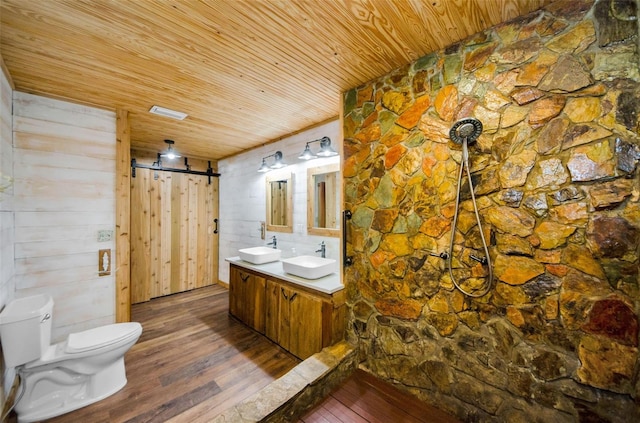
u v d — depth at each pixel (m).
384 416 1.66
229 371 2.21
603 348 1.19
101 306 2.42
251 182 4.14
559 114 1.30
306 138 3.18
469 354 1.58
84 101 2.34
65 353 1.79
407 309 1.86
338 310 2.20
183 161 4.54
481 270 1.54
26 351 1.66
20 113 2.09
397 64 1.87
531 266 1.37
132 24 1.42
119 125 2.54
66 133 2.29
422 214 1.79
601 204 1.20
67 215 2.28
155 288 4.14
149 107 2.53
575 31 1.27
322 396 1.84
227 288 4.65
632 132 1.13
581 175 1.24
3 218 1.76
